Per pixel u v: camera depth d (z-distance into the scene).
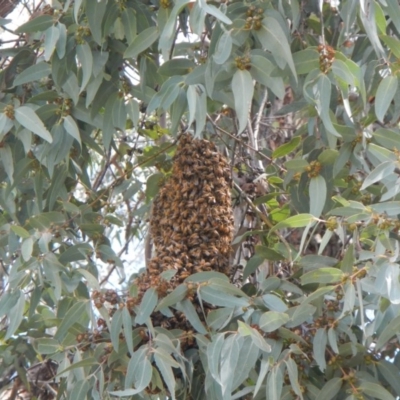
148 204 3.09
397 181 2.09
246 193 2.93
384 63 2.37
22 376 2.87
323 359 2.10
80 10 2.42
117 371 2.27
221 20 1.95
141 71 2.49
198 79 2.16
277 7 2.30
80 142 2.52
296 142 2.88
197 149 2.43
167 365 2.04
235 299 2.13
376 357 2.24
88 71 2.36
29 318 2.66
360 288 2.03
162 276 2.16
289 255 2.47
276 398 1.98
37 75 2.44
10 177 2.58
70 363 2.35
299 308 2.10
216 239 2.36
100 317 2.35
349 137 2.40
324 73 2.10
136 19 2.47
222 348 1.98
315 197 2.40
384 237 2.08
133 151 3.03
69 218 2.87
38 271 2.45
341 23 2.76
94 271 2.69
